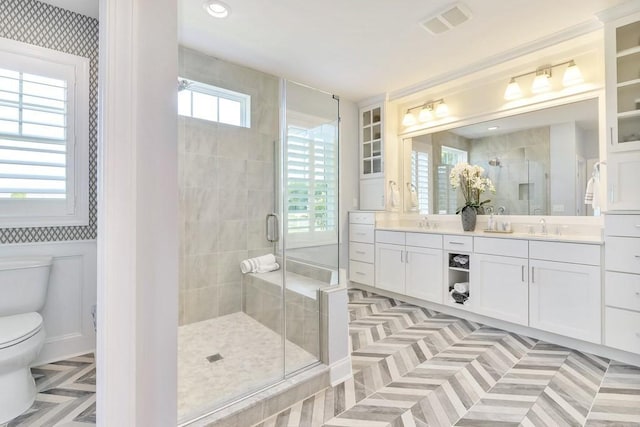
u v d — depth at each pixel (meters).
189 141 2.52
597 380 1.90
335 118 2.60
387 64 3.02
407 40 2.57
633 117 2.16
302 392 1.72
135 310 0.95
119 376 0.92
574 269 2.25
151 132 0.97
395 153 4.01
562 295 2.31
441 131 3.61
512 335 2.59
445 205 3.57
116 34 0.92
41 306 2.09
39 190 2.16
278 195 2.74
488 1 2.07
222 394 1.59
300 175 2.69
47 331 2.19
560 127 2.72
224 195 2.73
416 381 1.91
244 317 2.68
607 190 2.20
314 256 2.29
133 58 0.94
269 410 1.58
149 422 0.97
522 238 2.51
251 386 1.67
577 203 2.62
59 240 2.24
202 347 2.16
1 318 1.84
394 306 3.39
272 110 2.92
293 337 2.10
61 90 2.23
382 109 3.90
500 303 2.65
